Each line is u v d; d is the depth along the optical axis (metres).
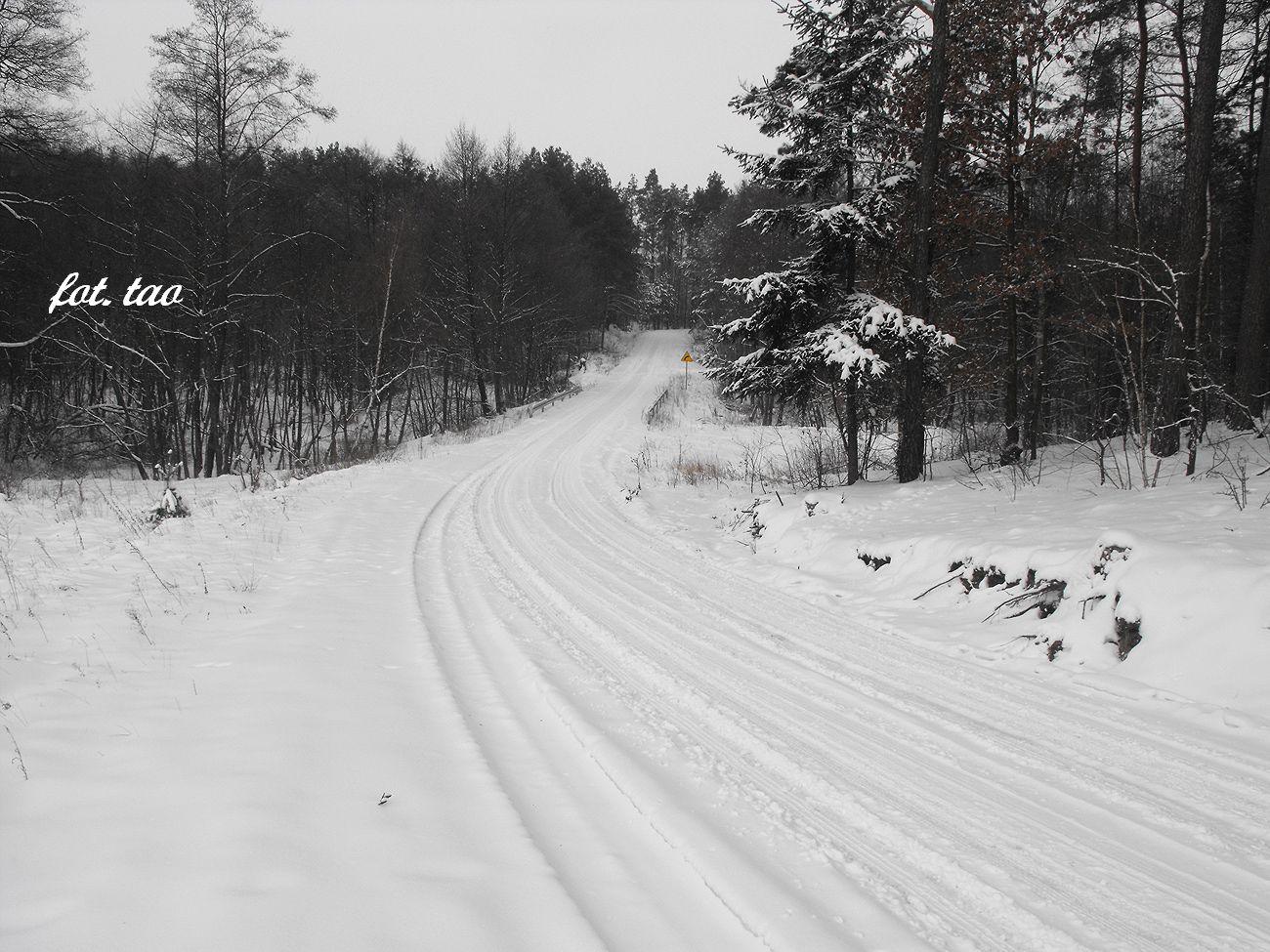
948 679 5.87
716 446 24.77
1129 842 3.64
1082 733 4.82
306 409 38.41
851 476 13.46
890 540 9.09
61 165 20.03
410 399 37.12
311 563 9.27
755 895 3.06
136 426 24.64
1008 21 12.73
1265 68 15.12
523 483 17.80
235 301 22.81
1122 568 6.16
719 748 4.59
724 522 13.34
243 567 8.80
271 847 3.09
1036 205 17.02
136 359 24.72
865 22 11.70
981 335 18.12
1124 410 15.97
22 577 8.04
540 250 45.75
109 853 3.00
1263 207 12.19
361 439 31.30
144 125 21.05
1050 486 10.40
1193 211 10.83
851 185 12.76
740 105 12.48
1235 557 5.77
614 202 72.69
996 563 7.38
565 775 4.16
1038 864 3.45
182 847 3.06
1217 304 18.83
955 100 13.16
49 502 14.53
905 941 2.86
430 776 3.91
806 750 4.60
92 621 6.43
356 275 30.83
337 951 2.48
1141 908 3.14
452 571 9.34
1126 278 13.55
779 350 13.41
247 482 18.88
